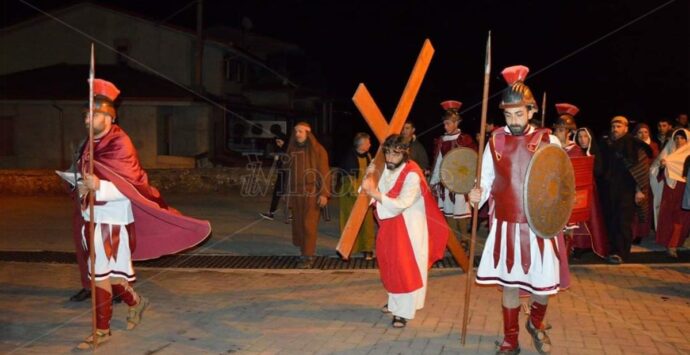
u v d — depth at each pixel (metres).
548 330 5.93
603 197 8.82
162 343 5.66
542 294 5.02
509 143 5.07
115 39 31.44
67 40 31.72
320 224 12.63
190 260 9.12
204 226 6.07
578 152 8.09
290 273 8.27
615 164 8.71
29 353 5.41
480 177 5.08
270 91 35.50
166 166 27.38
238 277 8.06
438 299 6.99
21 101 26.42
